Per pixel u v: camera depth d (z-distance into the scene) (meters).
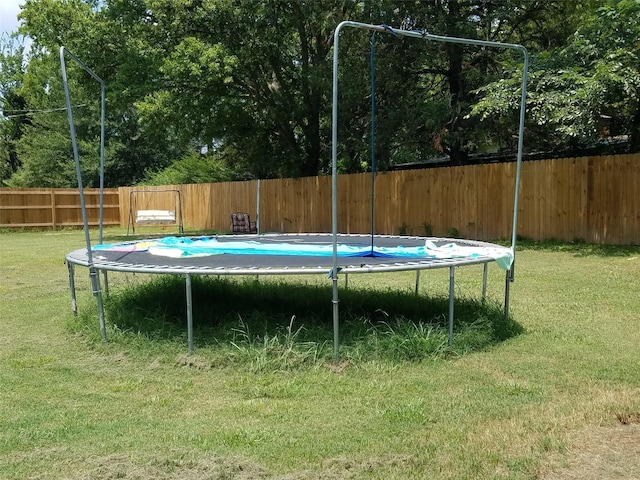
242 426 2.23
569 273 6.06
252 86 12.57
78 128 24.00
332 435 2.14
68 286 5.97
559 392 2.59
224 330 3.54
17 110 26.84
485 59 11.42
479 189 9.84
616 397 2.47
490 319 3.79
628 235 7.95
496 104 8.19
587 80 7.23
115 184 24.56
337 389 2.65
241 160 18.00
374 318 3.89
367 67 10.71
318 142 13.62
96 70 12.51
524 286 5.42
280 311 4.12
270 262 3.51
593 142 9.49
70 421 2.32
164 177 21.41
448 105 10.70
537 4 10.77
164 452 2.00
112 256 4.00
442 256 3.57
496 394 2.56
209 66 10.62
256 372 2.92
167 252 4.04
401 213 11.15
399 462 1.92
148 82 11.88
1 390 2.74
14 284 6.15
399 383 2.72
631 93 7.28
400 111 10.79
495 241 9.43
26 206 16.30
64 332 3.93
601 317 4.09
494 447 2.01
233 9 11.26
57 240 12.39
